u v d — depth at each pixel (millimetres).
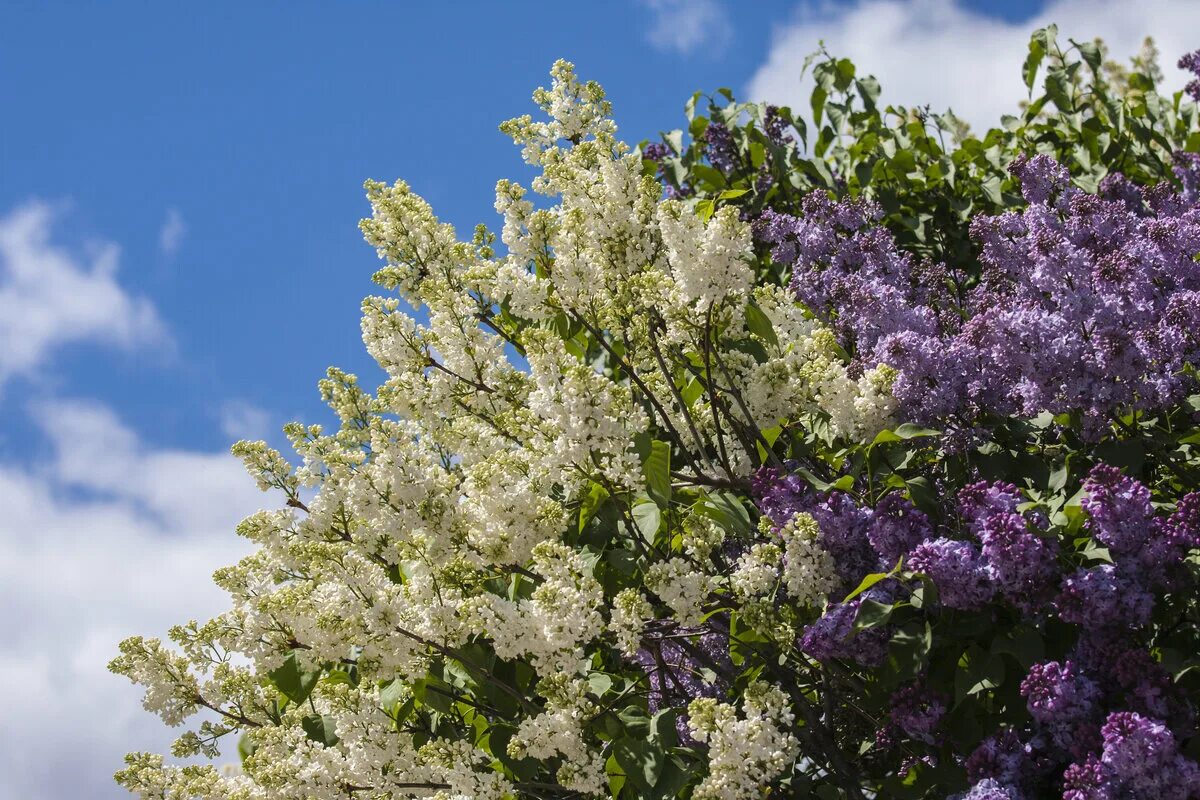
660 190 5207
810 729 4617
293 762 4812
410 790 4820
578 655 4504
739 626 4629
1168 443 4715
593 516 5133
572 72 5898
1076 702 3857
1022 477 4648
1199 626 4070
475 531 4844
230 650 4879
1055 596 3973
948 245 7594
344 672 5391
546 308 5102
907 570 4238
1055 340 4465
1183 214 6039
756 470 4992
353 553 4770
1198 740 3764
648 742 4418
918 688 4188
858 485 4844
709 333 4805
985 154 7863
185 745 5309
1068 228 5664
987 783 3857
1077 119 7836
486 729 4977
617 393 4484
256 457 4902
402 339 5137
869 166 7609
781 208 7695
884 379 4699
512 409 5152
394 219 5199
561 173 5230
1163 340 4641
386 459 4746
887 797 4512
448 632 4652
